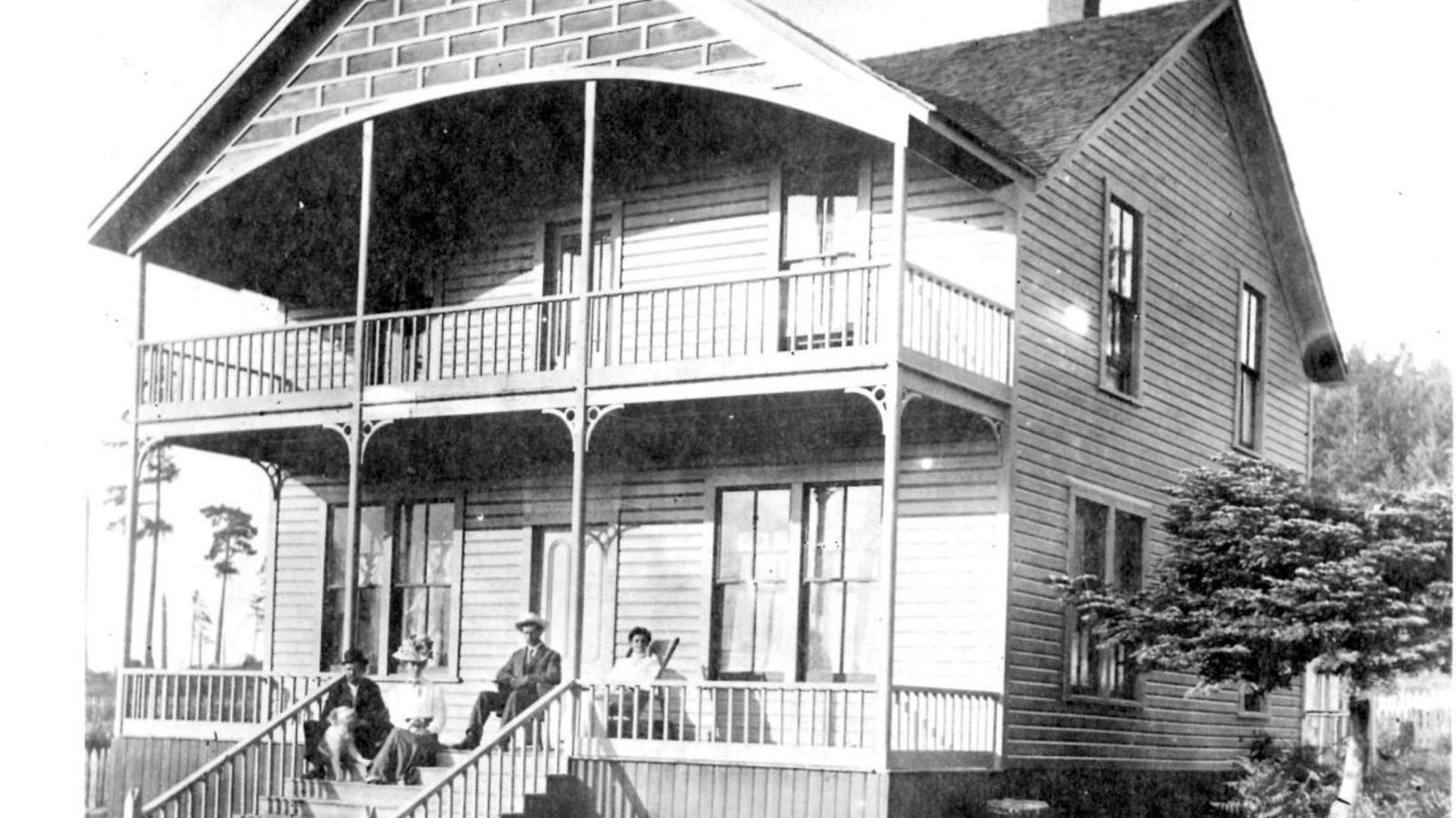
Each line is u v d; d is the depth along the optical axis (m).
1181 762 19.73
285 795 15.27
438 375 16.92
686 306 18.33
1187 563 17.30
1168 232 20.06
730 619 17.73
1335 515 17.02
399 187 19.53
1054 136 17.22
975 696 15.31
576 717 15.09
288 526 21.64
